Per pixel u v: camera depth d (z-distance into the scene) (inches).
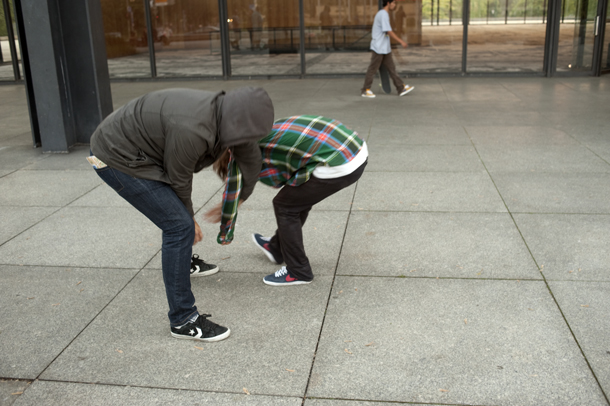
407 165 224.5
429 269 134.2
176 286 104.5
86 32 255.9
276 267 139.6
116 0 513.3
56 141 259.3
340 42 507.2
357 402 89.5
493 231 155.2
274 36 514.3
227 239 120.7
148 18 516.1
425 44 498.6
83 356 104.0
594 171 206.5
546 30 475.8
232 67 526.3
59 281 134.0
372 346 104.5
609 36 481.7
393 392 91.6
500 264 135.2
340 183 115.9
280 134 113.0
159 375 97.9
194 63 526.0
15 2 248.2
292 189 118.0
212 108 90.7
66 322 116.0
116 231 164.7
